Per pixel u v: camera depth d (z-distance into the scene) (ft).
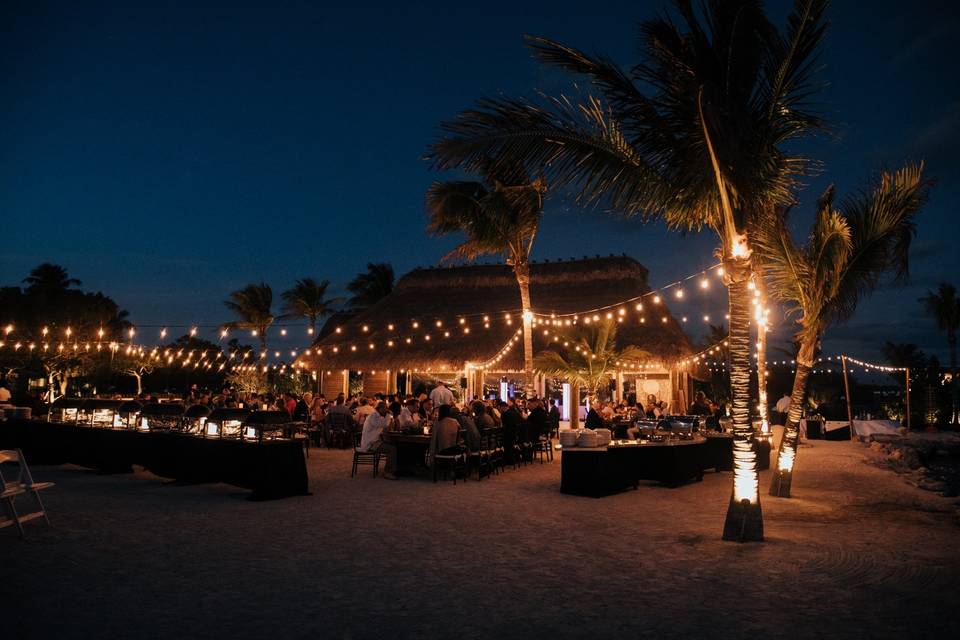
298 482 35.27
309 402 74.95
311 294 140.46
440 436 41.29
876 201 33.81
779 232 35.94
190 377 157.48
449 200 68.08
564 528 27.12
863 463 55.83
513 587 18.61
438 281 103.81
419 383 93.61
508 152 27.68
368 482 41.09
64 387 125.70
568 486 36.60
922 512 31.76
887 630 15.08
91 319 126.21
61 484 38.40
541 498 35.14
